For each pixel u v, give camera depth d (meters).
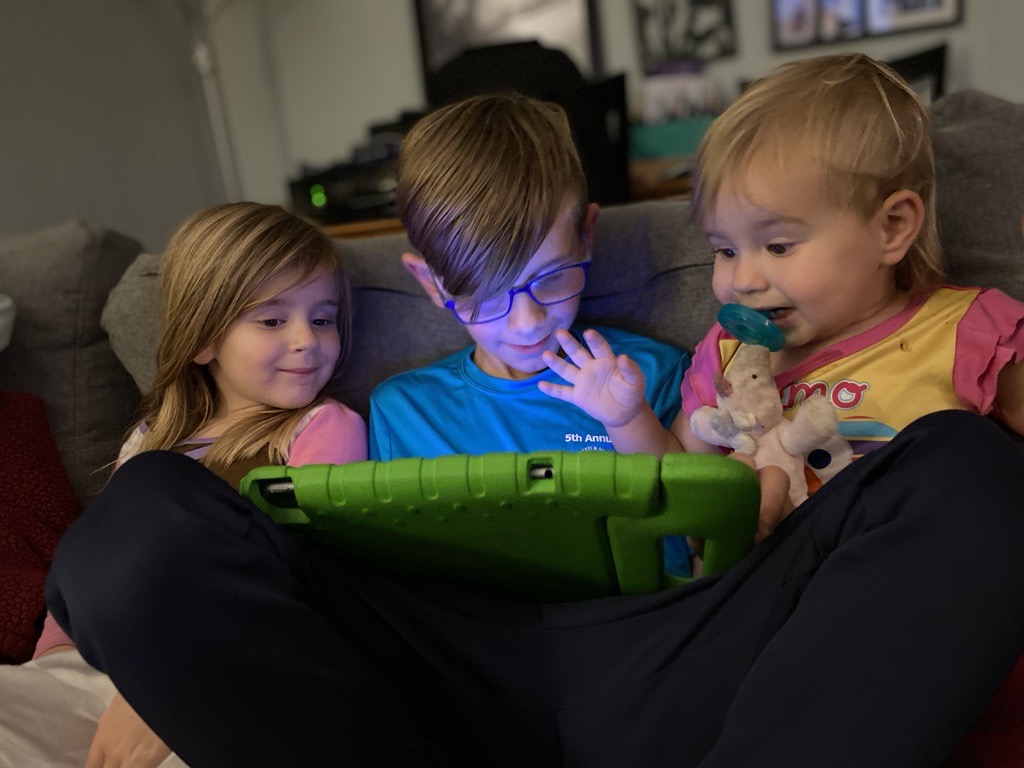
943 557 0.56
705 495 0.63
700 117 2.92
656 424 0.89
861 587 0.57
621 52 3.04
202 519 0.65
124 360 1.27
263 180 3.47
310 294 1.05
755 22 2.88
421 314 1.16
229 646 0.60
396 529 0.70
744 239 0.84
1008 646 0.54
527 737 0.70
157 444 1.10
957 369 0.85
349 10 3.22
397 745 0.62
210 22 3.29
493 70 2.51
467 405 1.05
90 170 2.70
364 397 1.16
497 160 0.90
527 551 0.73
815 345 0.91
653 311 1.11
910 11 2.73
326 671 0.62
